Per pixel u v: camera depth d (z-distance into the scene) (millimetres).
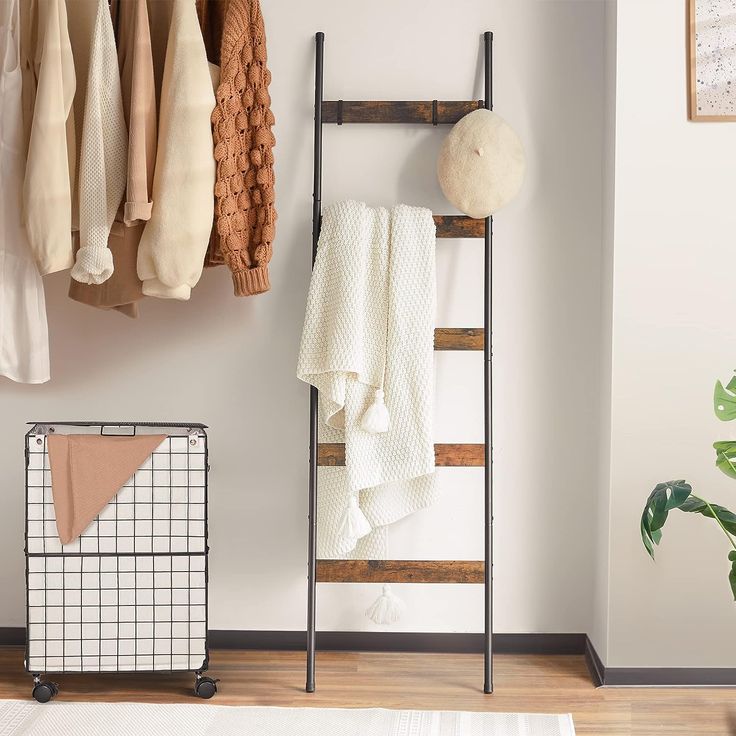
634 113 2342
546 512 2609
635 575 2383
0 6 2203
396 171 2568
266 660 2578
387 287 2430
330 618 2645
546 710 2262
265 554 2637
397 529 2623
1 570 2646
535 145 2559
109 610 2295
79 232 2273
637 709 2266
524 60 2549
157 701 2303
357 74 2561
